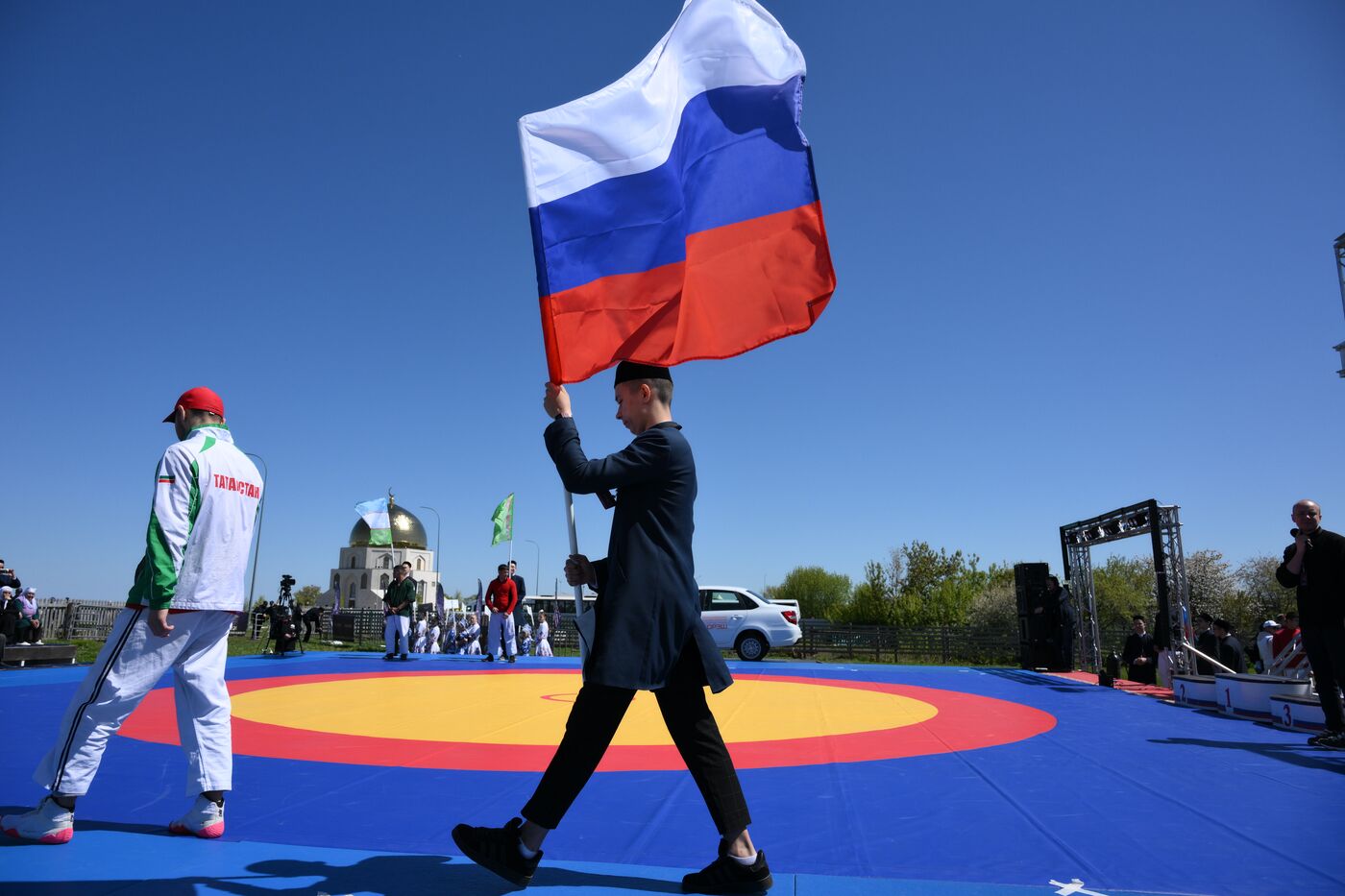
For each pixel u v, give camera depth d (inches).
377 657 645.3
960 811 156.6
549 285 125.3
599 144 132.5
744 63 143.3
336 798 162.7
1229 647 462.6
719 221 137.3
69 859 118.0
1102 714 320.5
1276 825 146.6
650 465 107.2
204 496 136.6
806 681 469.1
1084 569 633.0
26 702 305.1
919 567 1777.8
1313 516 249.3
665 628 103.2
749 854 106.5
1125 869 120.0
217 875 111.7
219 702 137.1
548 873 115.7
